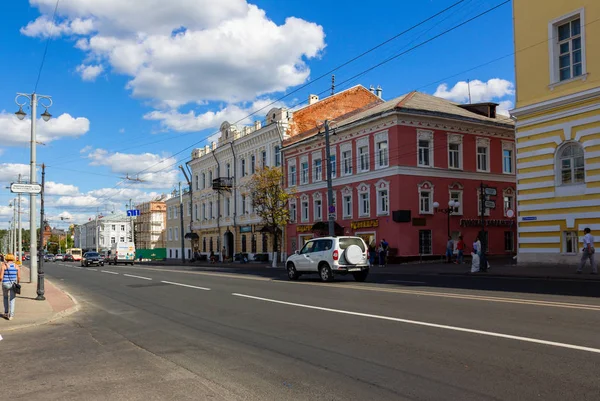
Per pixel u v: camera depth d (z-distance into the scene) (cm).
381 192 3394
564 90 2180
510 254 3731
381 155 3384
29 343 927
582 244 2111
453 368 620
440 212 3391
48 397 573
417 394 534
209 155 5909
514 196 3797
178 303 1438
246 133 5122
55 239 15238
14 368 725
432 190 3369
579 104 2127
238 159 5253
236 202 5272
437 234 3362
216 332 950
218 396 557
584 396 505
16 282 1219
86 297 1756
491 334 795
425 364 644
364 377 604
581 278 1764
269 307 1240
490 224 3622
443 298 1255
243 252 5166
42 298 1636
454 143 3525
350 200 3659
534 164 2312
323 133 3844
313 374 629
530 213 2330
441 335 806
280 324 991
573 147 2178
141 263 6184
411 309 1091
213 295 1588
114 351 827
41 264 1659
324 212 3906
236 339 871
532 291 1386
